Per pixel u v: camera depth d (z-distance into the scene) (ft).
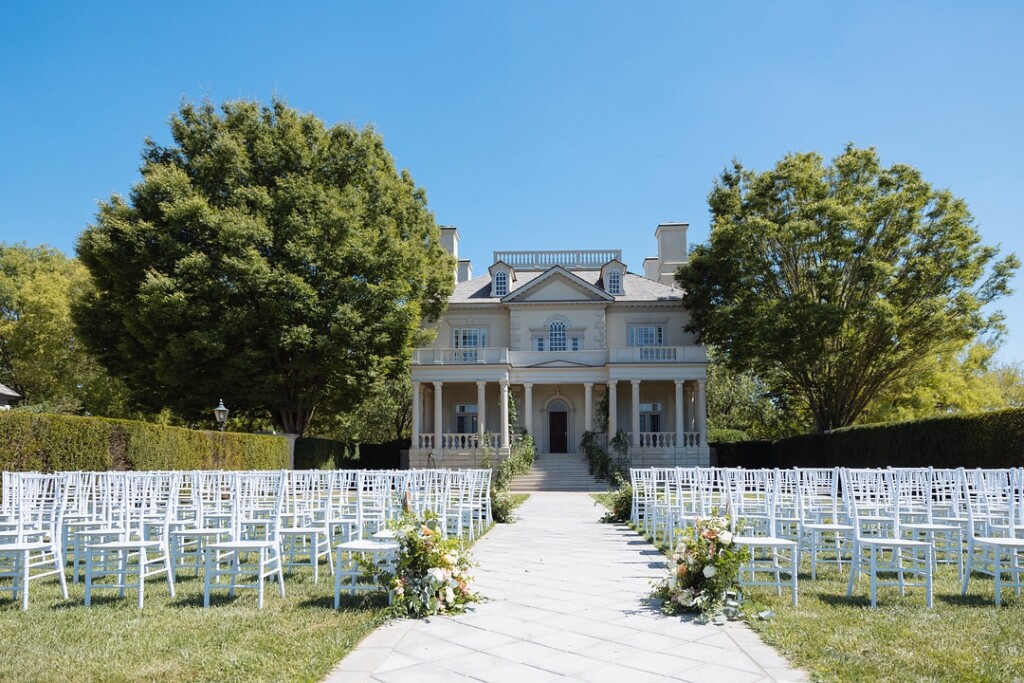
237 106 107.65
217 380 99.19
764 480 35.70
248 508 39.17
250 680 18.38
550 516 67.72
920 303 108.78
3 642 21.89
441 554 26.63
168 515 29.81
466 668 19.58
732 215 123.44
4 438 49.24
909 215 111.04
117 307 101.24
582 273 152.46
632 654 20.84
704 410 128.98
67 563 37.06
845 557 39.11
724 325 119.75
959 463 72.59
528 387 133.59
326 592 29.48
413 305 107.34
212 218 95.45
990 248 111.75
